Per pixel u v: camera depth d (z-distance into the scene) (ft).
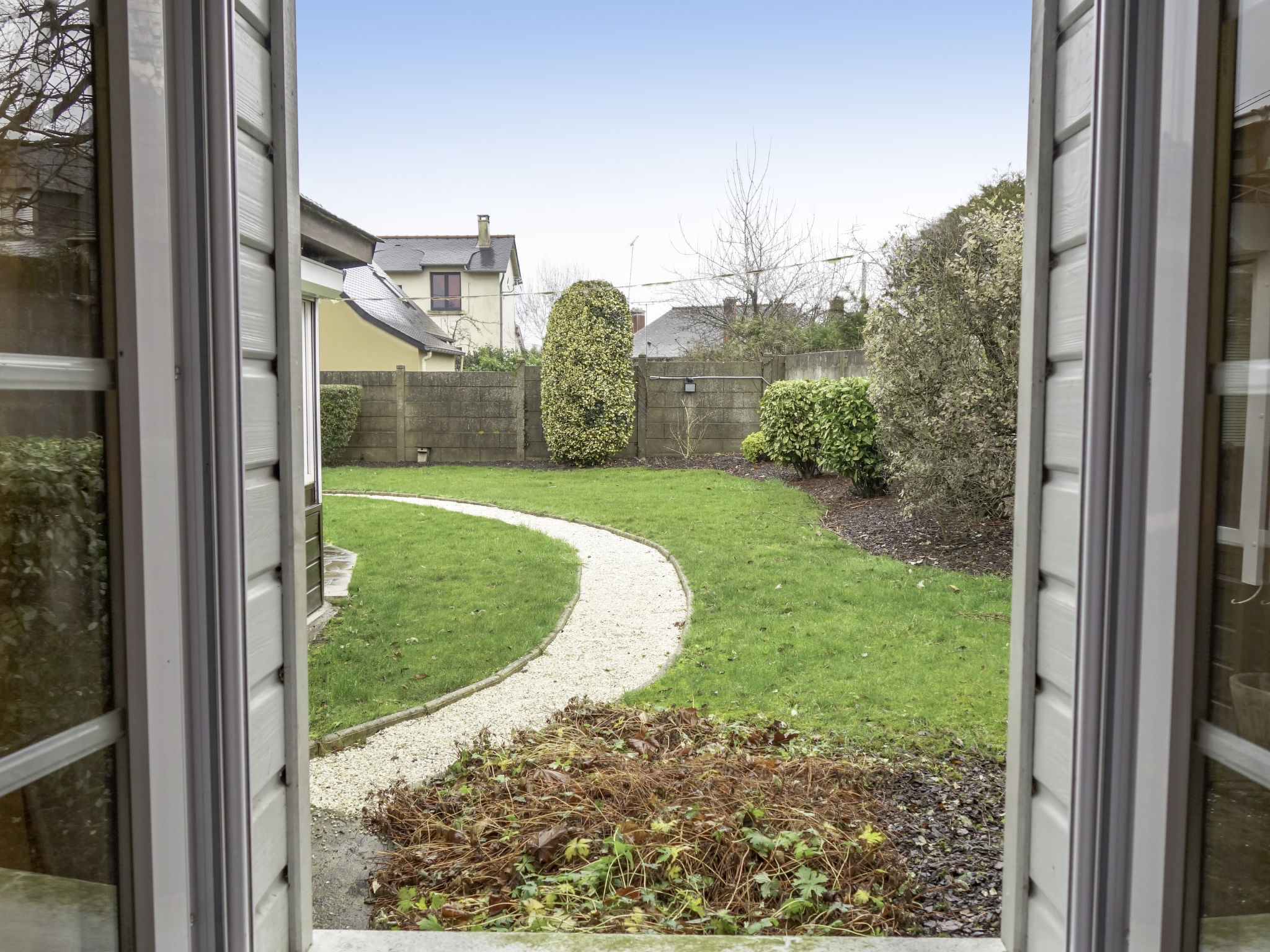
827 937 6.09
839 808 9.40
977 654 15.25
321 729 12.60
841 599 19.24
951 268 21.77
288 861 5.28
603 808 9.41
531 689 14.56
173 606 3.85
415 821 9.70
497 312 95.50
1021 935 5.45
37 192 3.17
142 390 3.57
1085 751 4.34
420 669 15.25
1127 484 4.14
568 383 45.42
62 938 3.34
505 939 6.06
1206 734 3.61
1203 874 3.64
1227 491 3.50
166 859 3.80
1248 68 3.40
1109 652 4.23
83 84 3.34
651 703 13.43
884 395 23.62
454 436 48.91
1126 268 4.11
